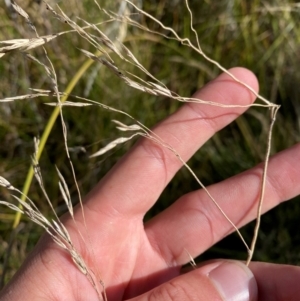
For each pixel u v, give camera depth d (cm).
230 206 15
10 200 21
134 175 15
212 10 24
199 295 12
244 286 13
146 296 12
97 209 14
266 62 23
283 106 23
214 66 23
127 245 15
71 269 13
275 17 23
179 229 16
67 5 21
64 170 22
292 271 14
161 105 23
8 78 23
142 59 23
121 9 21
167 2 24
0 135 23
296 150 15
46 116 23
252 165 22
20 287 12
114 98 22
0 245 21
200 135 15
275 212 21
